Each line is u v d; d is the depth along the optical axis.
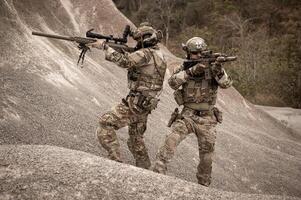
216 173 8.41
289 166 10.48
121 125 5.36
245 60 28.25
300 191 9.38
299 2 44.22
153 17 45.09
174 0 46.66
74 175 4.04
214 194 4.21
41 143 5.91
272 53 33.06
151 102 5.30
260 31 38.38
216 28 42.00
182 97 5.59
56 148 4.68
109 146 5.29
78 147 6.26
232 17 41.91
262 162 10.09
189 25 44.66
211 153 5.62
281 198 4.61
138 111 5.30
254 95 25.12
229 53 32.50
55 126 6.47
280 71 26.77
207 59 5.33
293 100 24.64
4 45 7.60
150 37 5.27
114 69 11.76
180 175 7.39
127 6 48.59
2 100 6.28
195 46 5.37
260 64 27.92
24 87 6.96
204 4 45.72
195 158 8.40
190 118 5.48
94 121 7.30
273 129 15.92
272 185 9.26
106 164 4.32
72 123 6.79
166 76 13.65
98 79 9.98
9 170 4.10
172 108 11.55
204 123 5.48
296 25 40.78
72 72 8.91
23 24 9.01
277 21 43.06
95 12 13.96
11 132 5.77
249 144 10.90
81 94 8.21
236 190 8.30
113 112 5.32
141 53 5.16
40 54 8.35
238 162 9.69
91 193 3.87
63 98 7.43
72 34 11.63
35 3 10.76
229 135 10.86
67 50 10.21
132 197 3.90
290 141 14.34
